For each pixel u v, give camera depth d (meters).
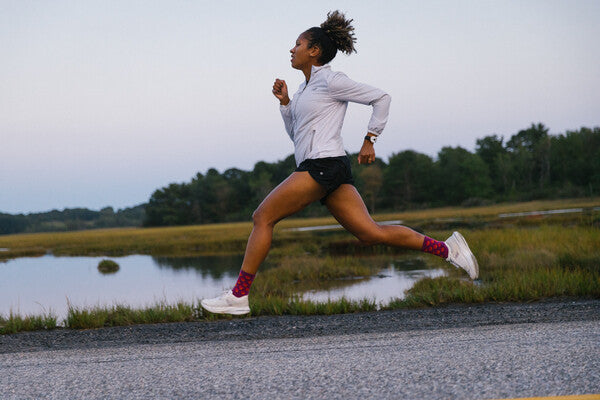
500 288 7.85
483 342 2.71
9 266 28.66
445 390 1.85
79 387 2.13
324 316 6.82
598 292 7.37
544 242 15.87
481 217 54.09
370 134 3.13
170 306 7.73
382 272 15.35
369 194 135.00
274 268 17.52
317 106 3.13
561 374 1.95
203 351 2.98
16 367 2.68
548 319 5.16
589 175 127.25
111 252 39.34
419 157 136.50
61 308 10.70
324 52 3.25
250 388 1.99
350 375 2.10
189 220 150.50
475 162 129.75
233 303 3.31
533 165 132.88
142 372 2.36
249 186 153.12
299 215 125.50
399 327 5.35
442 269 15.17
